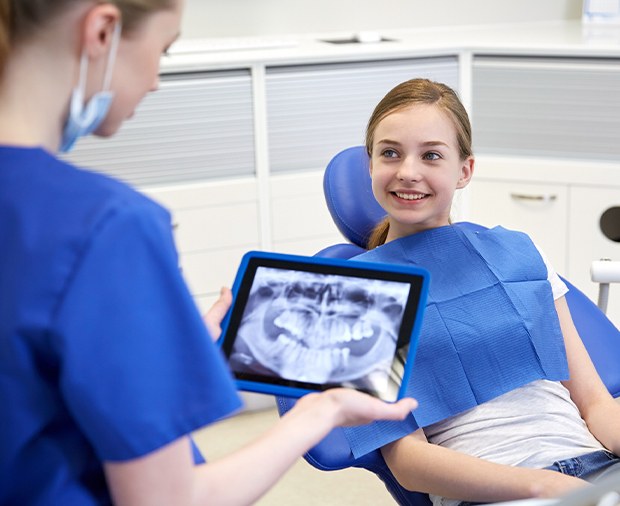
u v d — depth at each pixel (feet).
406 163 4.74
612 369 5.18
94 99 2.62
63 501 2.59
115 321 2.43
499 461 4.47
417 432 4.49
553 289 5.02
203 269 8.47
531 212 8.79
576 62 8.41
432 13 10.09
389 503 7.02
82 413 2.44
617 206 8.61
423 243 4.86
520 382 4.65
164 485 2.55
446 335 4.62
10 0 2.45
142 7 2.57
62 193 2.48
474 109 8.80
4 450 2.53
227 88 8.14
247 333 3.53
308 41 9.31
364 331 3.43
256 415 8.43
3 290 2.44
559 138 8.60
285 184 8.47
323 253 5.54
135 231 2.47
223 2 9.48
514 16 10.30
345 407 3.04
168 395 2.52
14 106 2.55
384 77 8.55
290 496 7.14
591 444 4.59
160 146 8.12
